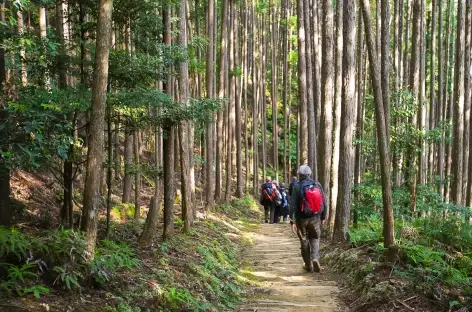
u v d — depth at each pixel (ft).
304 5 46.21
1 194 13.69
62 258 13.01
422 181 39.81
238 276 22.95
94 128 14.43
